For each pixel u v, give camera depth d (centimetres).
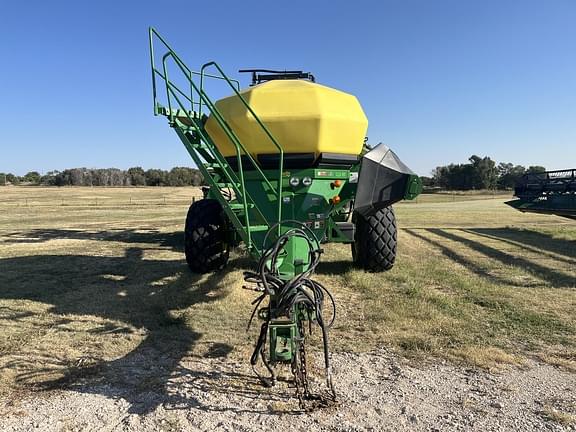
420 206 2841
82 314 484
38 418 289
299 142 501
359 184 457
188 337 419
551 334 421
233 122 517
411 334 420
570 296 540
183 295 548
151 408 300
